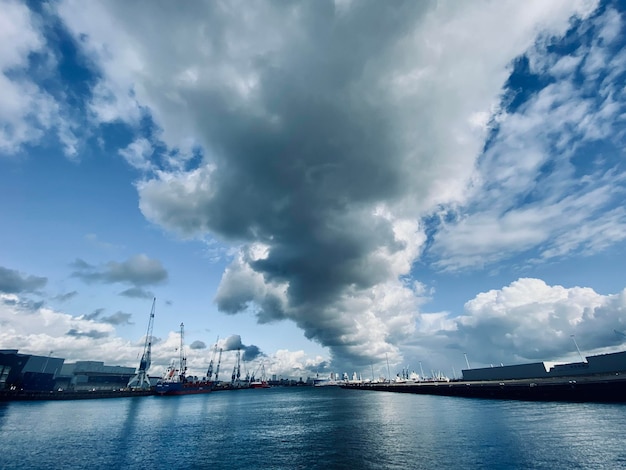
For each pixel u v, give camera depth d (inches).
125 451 2112.5
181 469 1660.9
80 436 2709.2
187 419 3799.2
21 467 1784.0
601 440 1565.0
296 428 2847.0
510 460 1400.1
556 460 1349.7
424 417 2891.2
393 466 1467.8
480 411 2928.2
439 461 1475.1
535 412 2551.7
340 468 1505.9
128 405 6058.1
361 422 2928.2
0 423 3531.0
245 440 2363.4
